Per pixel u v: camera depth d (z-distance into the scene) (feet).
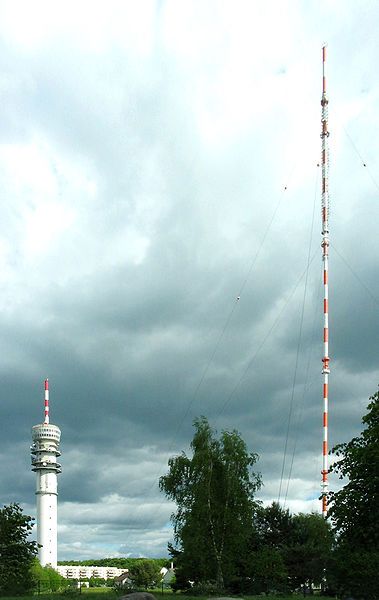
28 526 233.14
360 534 99.86
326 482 247.09
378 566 135.85
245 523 245.04
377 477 96.17
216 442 253.65
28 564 238.27
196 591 227.61
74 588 263.29
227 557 238.27
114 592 246.06
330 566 229.86
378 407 103.19
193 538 238.07
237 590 250.98
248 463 251.80
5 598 201.46
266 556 254.06
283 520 301.84
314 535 269.23
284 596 234.79
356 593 142.51
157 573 467.52
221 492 245.86
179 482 251.80
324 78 273.33
